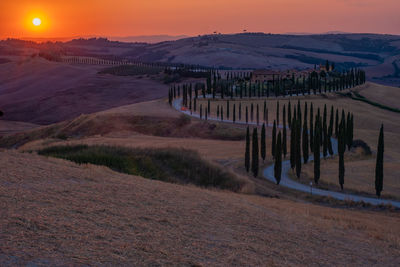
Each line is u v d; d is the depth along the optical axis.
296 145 68.94
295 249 16.20
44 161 28.89
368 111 193.12
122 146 53.62
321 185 63.72
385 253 18.11
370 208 49.91
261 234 17.67
